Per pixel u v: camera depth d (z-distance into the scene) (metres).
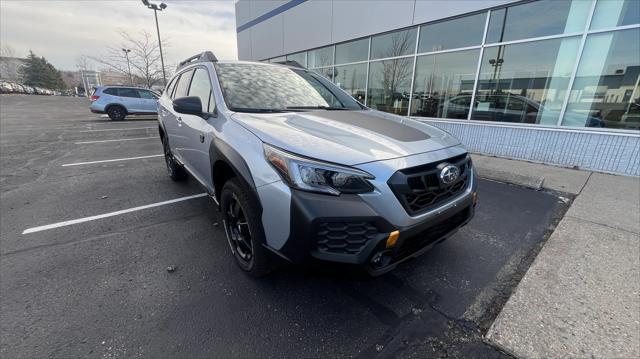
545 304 2.02
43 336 1.76
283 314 1.96
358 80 9.90
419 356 1.67
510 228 3.23
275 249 1.86
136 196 4.11
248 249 2.24
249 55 16.56
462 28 6.98
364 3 9.08
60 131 11.13
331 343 1.75
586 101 5.53
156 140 9.20
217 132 2.44
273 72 3.23
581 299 2.07
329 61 11.02
